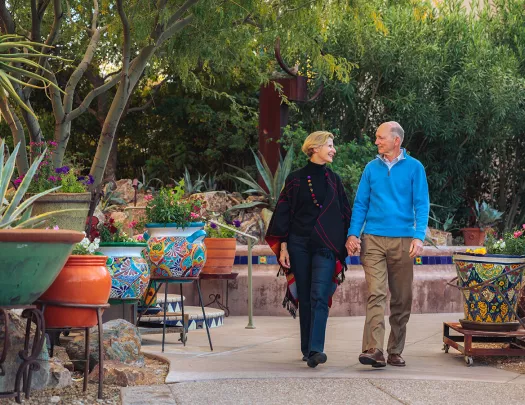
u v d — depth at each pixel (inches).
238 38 349.4
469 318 257.9
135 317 265.0
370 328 228.8
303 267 231.6
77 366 214.4
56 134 309.0
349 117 568.1
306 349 236.2
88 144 709.3
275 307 408.5
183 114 669.3
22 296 159.2
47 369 183.9
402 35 547.8
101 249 247.8
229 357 249.4
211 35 346.9
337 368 228.5
